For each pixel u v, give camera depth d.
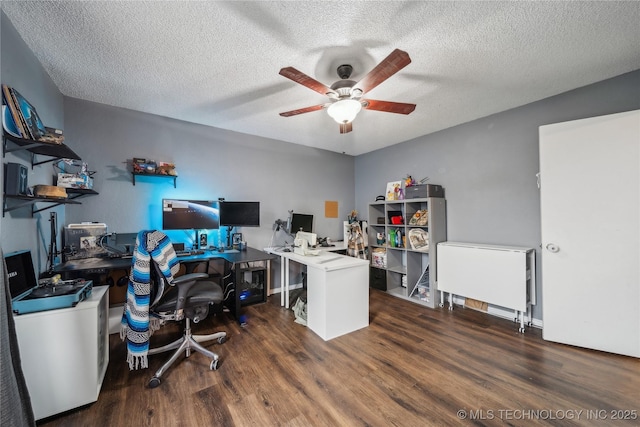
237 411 1.45
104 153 2.57
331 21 1.49
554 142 2.17
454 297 3.23
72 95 2.38
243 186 3.47
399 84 2.20
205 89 2.28
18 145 1.45
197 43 1.67
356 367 1.86
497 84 2.21
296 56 1.81
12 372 1.01
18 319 1.31
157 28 1.53
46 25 1.49
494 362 1.91
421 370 1.82
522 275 2.40
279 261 3.77
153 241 1.68
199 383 1.69
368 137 3.68
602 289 1.99
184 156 3.02
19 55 1.56
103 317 1.74
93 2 1.33
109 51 1.74
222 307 2.90
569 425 1.34
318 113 2.82
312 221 3.87
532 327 2.52
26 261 1.57
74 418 1.39
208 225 2.94
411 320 2.71
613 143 1.94
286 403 1.51
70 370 1.42
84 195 2.43
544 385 1.65
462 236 3.16
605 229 1.98
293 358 1.98
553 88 2.28
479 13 1.43
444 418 1.39
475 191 3.04
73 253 2.24
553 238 2.18
